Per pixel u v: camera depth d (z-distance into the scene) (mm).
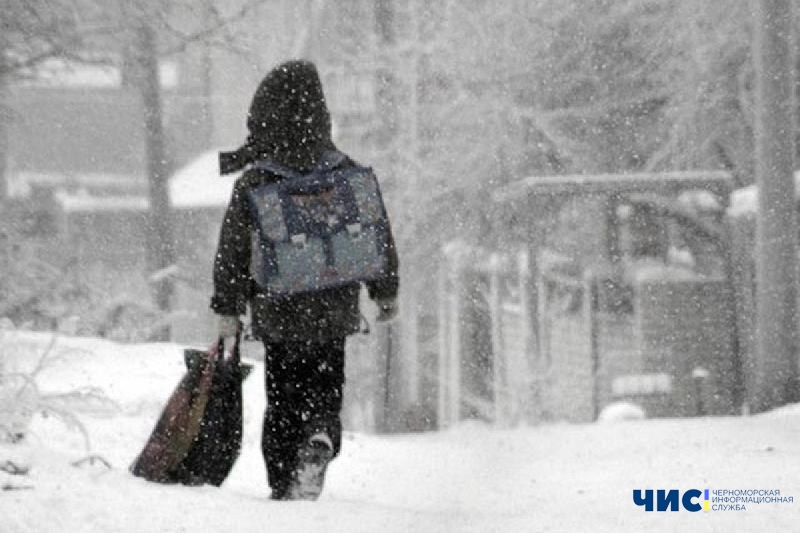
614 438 34375
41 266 42219
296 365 19062
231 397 18312
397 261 19328
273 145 19031
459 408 108500
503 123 108812
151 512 14375
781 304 58531
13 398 18547
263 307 18844
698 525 15352
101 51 38688
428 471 24984
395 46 104000
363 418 114438
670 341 87250
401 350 106812
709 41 108125
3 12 35062
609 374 91250
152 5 38469
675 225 89312
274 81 18984
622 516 16359
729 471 22750
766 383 58906
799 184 73188
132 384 30984
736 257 87688
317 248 18531
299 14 103062
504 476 23344
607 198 90625
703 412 87438
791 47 59344
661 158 111312
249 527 14188
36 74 37844
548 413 99312
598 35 111938
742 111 109438
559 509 17828
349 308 19047
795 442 31203
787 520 15672
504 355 107625
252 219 18734
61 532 13039
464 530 14430
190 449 17953
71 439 22047
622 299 91312
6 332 23875
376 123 105125
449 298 111188
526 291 98625
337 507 15820
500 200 99125
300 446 18406
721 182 88000
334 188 18750
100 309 46625
